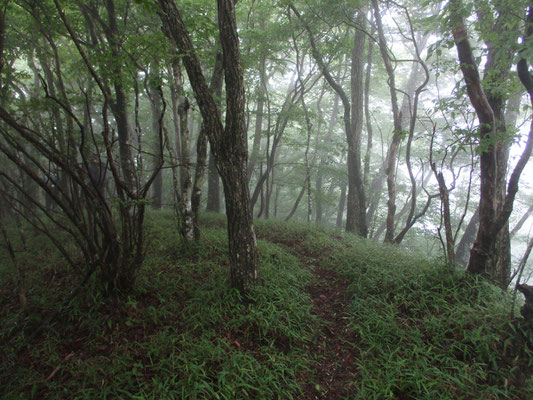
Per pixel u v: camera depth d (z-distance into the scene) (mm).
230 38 3510
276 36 7816
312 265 5707
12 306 3988
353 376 3303
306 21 7699
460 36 4219
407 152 6711
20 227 5789
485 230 4375
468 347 3439
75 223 3518
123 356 3160
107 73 4621
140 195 3740
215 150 3854
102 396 2734
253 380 2990
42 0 5039
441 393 2953
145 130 12539
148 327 3637
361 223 8797
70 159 3600
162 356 3168
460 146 4633
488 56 5262
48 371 3068
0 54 3260
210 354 3182
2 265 5164
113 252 3738
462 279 4500
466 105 5223
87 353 3275
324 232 7734
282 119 9156
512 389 3010
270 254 5664
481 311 3842
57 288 4312
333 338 3855
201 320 3715
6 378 2980
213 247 5762
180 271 4852
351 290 4715
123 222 3783
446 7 4309
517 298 4246
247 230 4051
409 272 4902
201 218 8547
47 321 3588
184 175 5484
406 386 3049
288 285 4582
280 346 3572
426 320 3816
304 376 3250
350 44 8141
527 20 3809
